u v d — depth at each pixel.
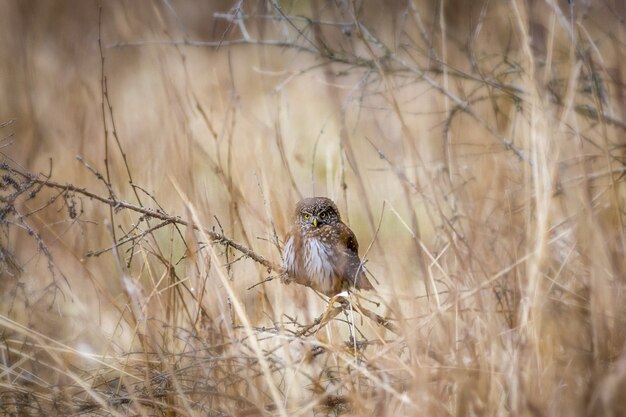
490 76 13.09
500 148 11.67
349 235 10.12
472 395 7.57
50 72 20.38
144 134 16.72
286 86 20.30
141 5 19.23
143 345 8.78
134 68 22.02
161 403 8.13
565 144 10.95
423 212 13.91
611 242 8.47
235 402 8.41
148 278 11.00
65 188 8.89
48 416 8.53
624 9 12.36
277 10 12.68
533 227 8.73
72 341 10.20
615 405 7.26
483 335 8.06
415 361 7.78
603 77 11.89
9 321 9.07
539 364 7.54
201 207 10.90
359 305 9.45
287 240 9.96
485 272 8.39
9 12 21.44
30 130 16.33
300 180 15.27
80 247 12.09
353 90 12.54
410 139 10.11
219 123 15.55
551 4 9.70
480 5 15.19
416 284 10.34
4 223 9.26
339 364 9.08
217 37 22.34
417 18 12.80
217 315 9.45
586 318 8.34
